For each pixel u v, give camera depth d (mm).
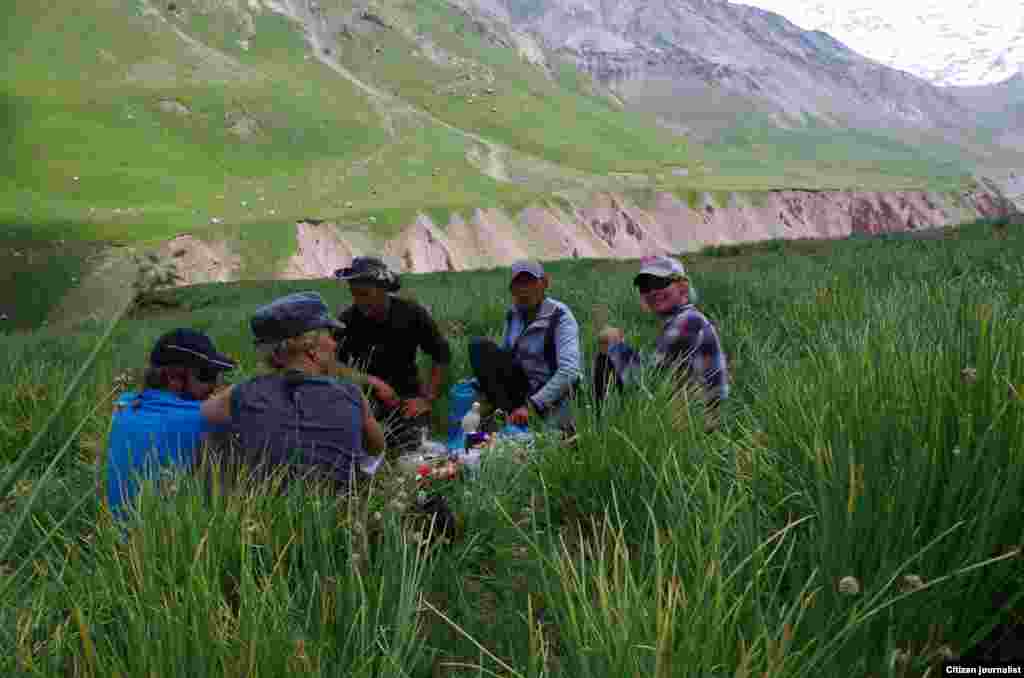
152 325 20281
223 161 185875
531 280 5996
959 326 3309
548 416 5633
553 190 196875
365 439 3928
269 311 3760
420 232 152375
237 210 151250
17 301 95688
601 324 8656
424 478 3732
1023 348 2783
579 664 1938
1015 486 2146
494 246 161875
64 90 196375
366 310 6531
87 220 128250
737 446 3160
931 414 2516
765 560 2191
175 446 3688
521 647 2354
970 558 2072
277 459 3551
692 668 1841
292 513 3000
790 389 3381
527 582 2785
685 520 2529
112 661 2010
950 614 2047
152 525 2742
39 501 3502
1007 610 2080
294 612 2348
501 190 191375
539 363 6004
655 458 3375
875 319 4609
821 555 2156
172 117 196250
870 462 2418
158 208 147125
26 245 110438
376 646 2203
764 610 2227
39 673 1965
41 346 14469
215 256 124125
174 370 3824
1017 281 5445
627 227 193000
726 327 7867
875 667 1970
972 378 2559
